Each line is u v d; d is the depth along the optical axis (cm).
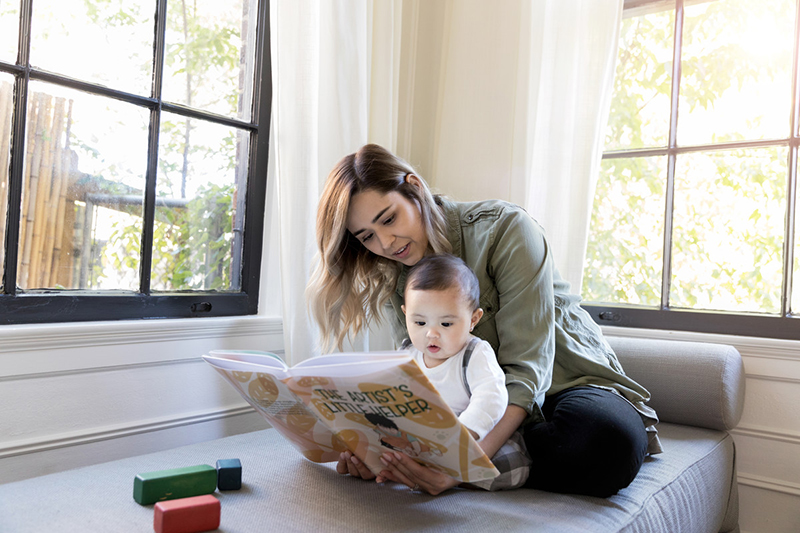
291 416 105
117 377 141
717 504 141
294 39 163
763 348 171
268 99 184
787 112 180
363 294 152
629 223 203
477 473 92
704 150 191
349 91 177
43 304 135
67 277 142
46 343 128
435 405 81
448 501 103
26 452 125
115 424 140
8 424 124
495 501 105
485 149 213
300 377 89
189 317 164
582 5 187
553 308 126
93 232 147
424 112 231
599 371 133
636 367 167
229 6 175
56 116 139
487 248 132
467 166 217
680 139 195
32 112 135
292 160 163
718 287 189
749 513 172
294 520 90
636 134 203
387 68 196
